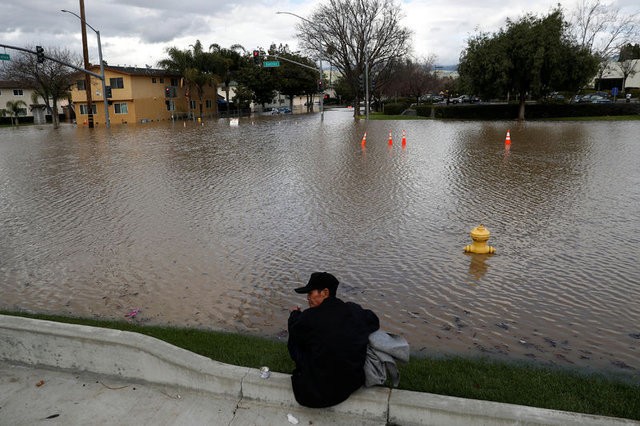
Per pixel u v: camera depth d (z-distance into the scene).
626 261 7.05
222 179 14.31
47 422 3.63
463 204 10.65
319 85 45.91
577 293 6.07
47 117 70.75
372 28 50.53
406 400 3.43
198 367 3.89
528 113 42.59
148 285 6.67
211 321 5.59
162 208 10.90
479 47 40.81
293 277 6.82
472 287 6.32
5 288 6.71
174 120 55.44
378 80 55.94
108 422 3.61
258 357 4.27
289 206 10.79
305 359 3.50
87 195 12.62
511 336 5.09
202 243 8.35
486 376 3.99
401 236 8.48
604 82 76.75
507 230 8.69
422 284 6.45
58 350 4.27
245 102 72.88
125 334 4.24
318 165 16.64
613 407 3.49
